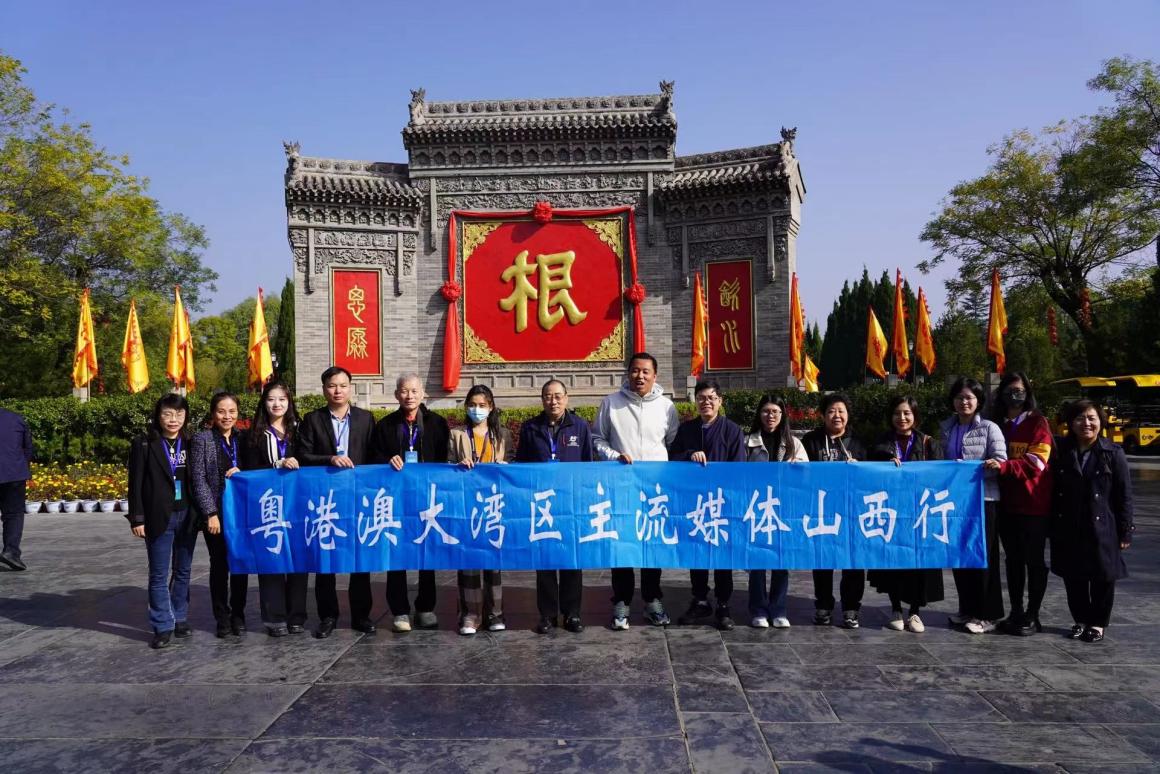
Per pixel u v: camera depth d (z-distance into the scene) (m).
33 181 27.70
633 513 6.86
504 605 7.75
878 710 4.95
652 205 26.25
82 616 7.45
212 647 6.39
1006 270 35.66
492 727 4.71
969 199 35.22
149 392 22.81
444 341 26.34
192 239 40.25
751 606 6.91
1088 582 6.52
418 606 6.98
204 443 6.66
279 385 7.11
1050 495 6.53
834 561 6.75
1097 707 4.98
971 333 42.25
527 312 26.25
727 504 6.84
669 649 6.20
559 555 6.77
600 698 5.16
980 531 6.65
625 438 7.14
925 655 6.03
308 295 25.86
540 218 26.12
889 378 24.59
